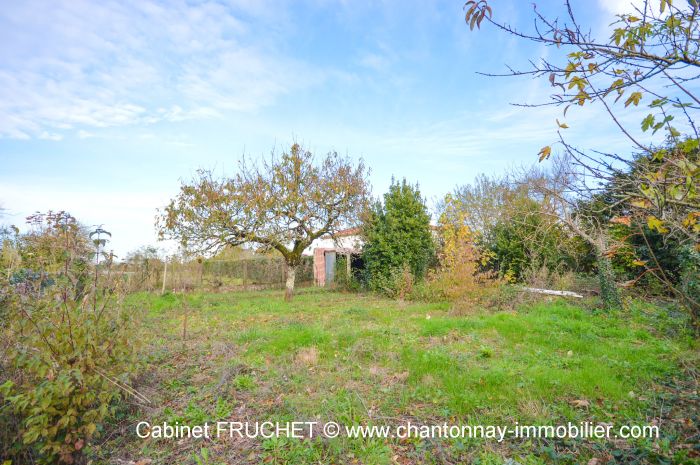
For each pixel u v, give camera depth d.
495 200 20.39
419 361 6.11
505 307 11.26
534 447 3.76
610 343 7.11
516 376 5.34
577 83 2.21
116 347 3.79
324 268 23.61
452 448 3.81
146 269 16.84
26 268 5.29
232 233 15.14
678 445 3.63
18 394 3.28
